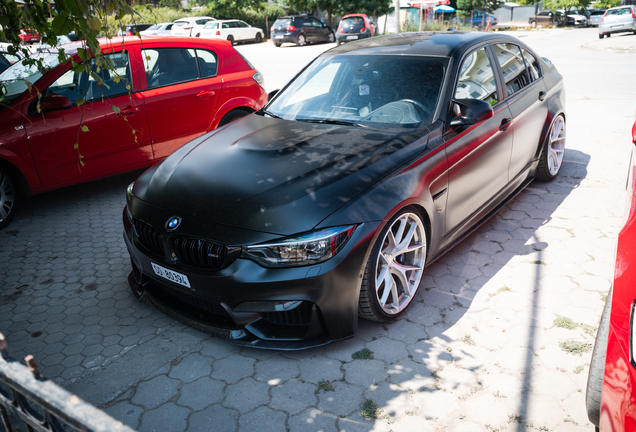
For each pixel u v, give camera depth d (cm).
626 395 152
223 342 291
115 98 497
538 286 336
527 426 223
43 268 390
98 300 342
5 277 376
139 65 515
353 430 223
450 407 235
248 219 254
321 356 274
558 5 4291
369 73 376
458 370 259
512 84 422
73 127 471
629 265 179
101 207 519
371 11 3164
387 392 246
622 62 1416
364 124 341
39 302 340
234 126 369
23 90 455
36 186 466
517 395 241
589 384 198
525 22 4500
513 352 271
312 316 258
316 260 248
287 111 384
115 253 414
